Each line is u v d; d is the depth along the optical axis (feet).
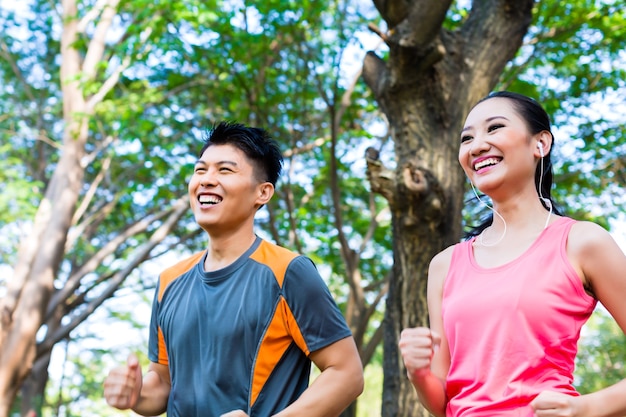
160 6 28.25
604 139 31.07
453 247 8.44
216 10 28.86
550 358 7.23
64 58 37.47
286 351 9.15
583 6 27.68
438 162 19.45
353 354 9.23
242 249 9.56
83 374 56.59
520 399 7.14
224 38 29.07
